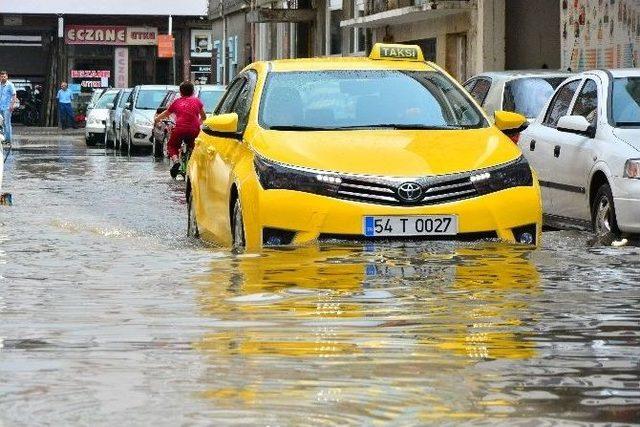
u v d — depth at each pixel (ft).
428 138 50.08
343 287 38.29
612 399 23.62
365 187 47.24
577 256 45.88
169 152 119.65
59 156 168.55
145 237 58.34
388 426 21.52
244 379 25.31
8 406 23.03
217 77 303.68
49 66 322.75
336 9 221.05
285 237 47.44
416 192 47.21
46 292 38.06
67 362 27.14
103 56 321.73
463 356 27.76
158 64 323.78
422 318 32.86
